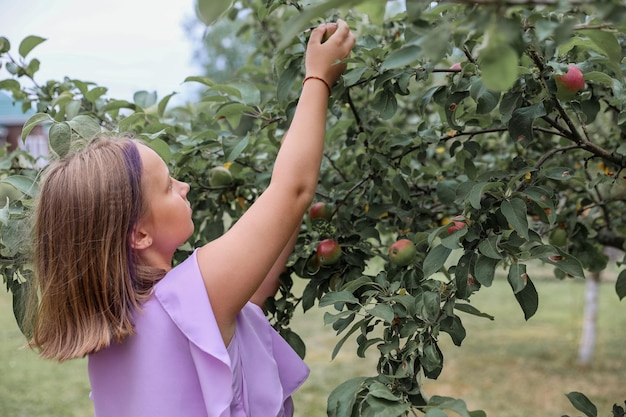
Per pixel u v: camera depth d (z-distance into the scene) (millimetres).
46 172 1143
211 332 1012
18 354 6539
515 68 757
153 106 2086
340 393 1092
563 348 6410
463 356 6242
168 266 1173
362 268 1498
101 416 1076
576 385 5188
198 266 1059
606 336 6977
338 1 694
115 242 1068
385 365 1189
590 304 5879
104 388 1070
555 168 1309
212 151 1800
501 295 9625
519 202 1196
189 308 1030
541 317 8000
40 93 2006
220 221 1750
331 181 1829
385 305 1174
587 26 957
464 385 5301
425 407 1006
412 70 1347
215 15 740
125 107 1860
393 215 1813
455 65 1368
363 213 1670
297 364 1287
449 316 1195
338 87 1393
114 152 1113
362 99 2193
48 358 1072
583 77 1265
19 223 1315
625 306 8594
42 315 1114
